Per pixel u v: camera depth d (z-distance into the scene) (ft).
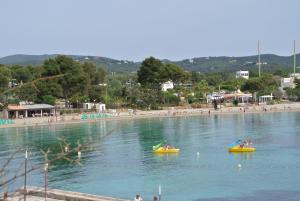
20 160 280.92
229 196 218.38
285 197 213.87
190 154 343.67
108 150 369.30
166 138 445.37
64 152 42.34
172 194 224.74
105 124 590.14
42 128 552.82
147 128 542.98
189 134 475.72
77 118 639.76
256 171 273.33
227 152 349.00
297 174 261.44
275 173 266.36
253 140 415.44
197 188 235.40
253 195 219.00
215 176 262.67
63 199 182.70
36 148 365.20
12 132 514.27
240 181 248.52
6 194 39.11
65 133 490.90
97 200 176.45
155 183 248.52
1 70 584.40
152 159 325.01
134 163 309.22
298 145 375.25
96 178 261.65
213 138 437.99
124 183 249.55
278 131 483.51
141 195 224.53
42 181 250.37
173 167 293.23
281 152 341.82
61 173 273.54
